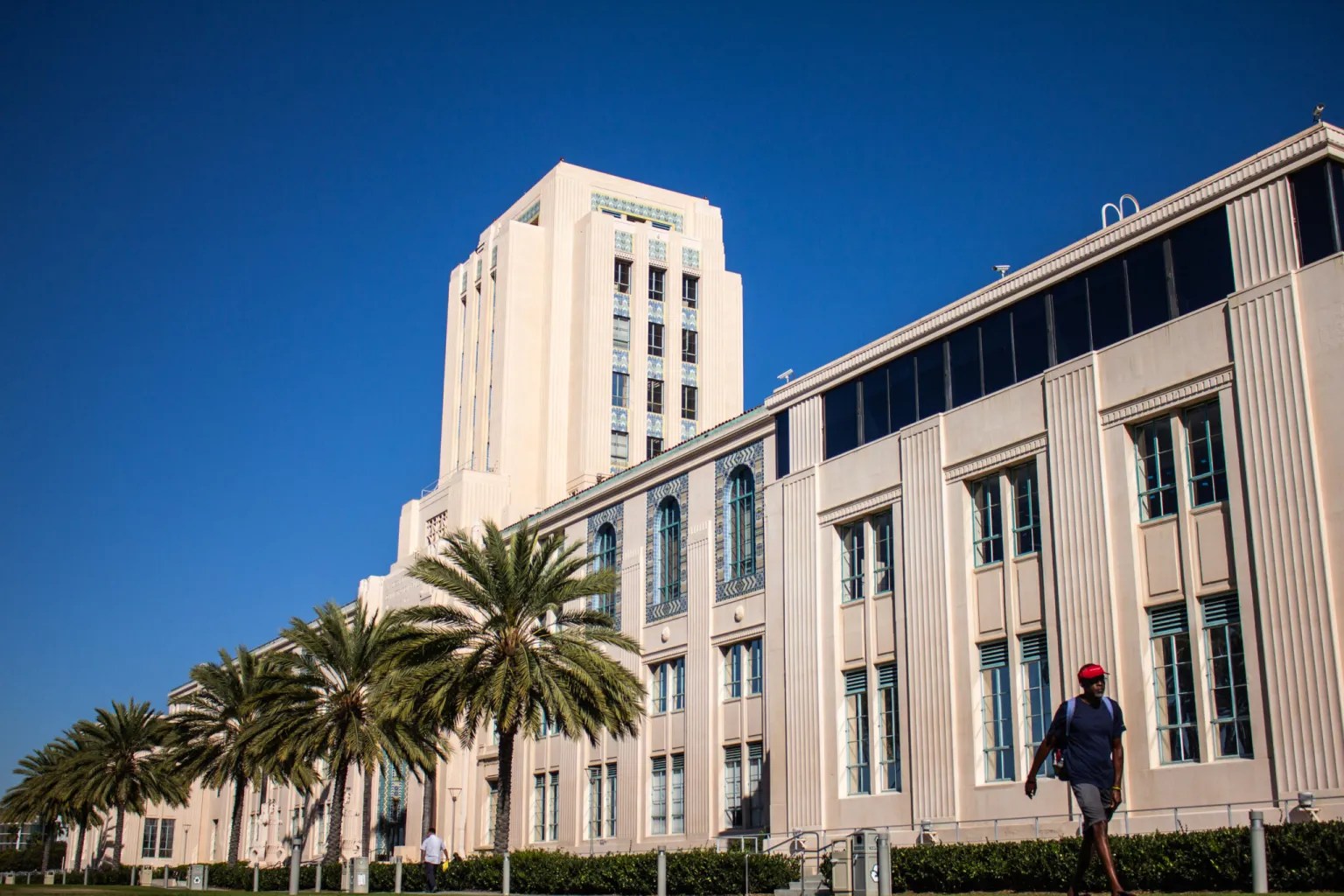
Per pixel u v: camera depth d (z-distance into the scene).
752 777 36.97
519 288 65.19
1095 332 28.31
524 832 47.09
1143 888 21.80
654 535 43.47
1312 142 24.34
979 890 25.44
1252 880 18.42
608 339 63.91
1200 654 24.83
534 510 59.25
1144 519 26.53
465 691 33.78
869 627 33.22
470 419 67.25
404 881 42.66
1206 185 26.20
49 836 93.69
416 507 60.81
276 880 47.84
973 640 29.89
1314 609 22.94
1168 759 25.19
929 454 31.84
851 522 34.56
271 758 43.91
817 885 27.05
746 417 38.88
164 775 64.50
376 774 57.56
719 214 71.81
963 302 31.50
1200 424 25.92
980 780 29.05
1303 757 22.67
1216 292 25.88
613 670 34.59
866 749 32.78
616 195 68.69
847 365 34.97
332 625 42.62
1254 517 24.17
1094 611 26.88
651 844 40.38
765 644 36.78
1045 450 28.78
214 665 52.12
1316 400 23.52
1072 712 12.16
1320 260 23.89
